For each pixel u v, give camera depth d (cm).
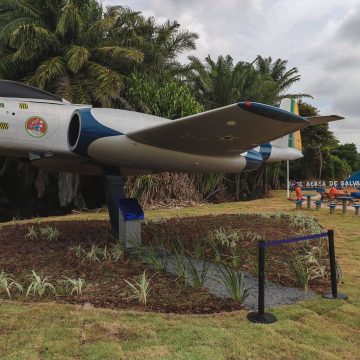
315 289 450
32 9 1458
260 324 338
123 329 318
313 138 3541
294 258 583
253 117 517
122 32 1548
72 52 1315
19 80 1426
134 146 625
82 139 602
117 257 564
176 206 1498
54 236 720
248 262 575
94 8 1562
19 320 332
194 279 442
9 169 1617
